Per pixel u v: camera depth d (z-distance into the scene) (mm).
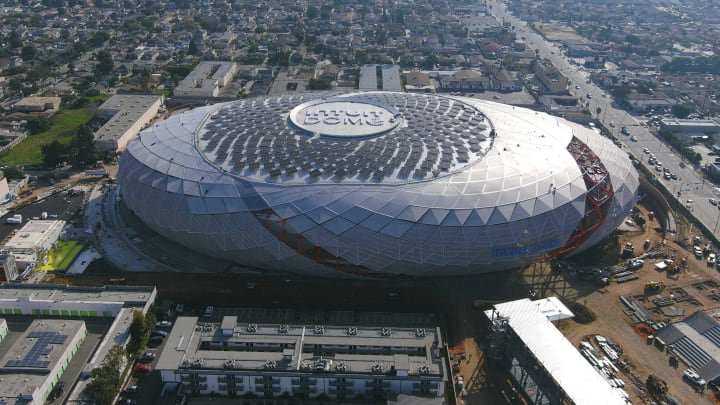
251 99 186500
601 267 151000
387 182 134125
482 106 182250
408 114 169000
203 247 141625
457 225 127875
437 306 134750
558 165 146125
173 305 133000
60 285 131375
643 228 171750
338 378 104188
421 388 104562
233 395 106750
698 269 152125
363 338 111875
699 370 117938
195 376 104438
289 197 131375
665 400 110875
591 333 127875
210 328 113062
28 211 173125
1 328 120812
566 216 136500
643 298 139875
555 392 101938
